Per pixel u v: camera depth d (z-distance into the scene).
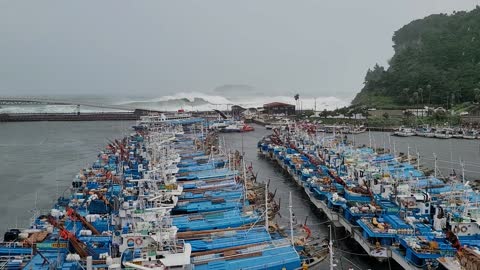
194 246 61.00
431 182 101.25
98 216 71.06
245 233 66.38
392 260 64.31
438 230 65.44
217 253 59.28
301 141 171.25
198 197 88.56
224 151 154.50
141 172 98.06
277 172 139.50
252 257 57.78
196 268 54.84
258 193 92.81
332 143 163.25
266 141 179.12
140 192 70.12
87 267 48.66
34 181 122.06
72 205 79.62
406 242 60.41
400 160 139.12
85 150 179.25
